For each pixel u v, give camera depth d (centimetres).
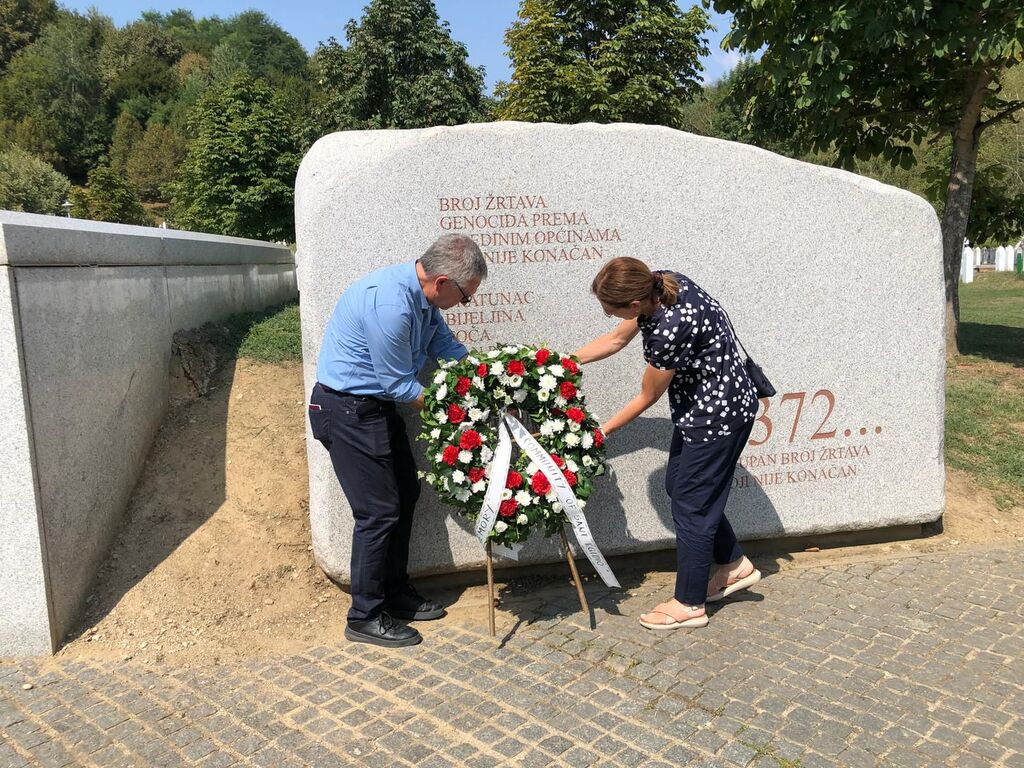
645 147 376
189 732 260
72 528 334
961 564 399
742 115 866
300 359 564
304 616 350
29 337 303
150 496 408
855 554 421
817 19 613
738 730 258
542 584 387
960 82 739
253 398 504
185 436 458
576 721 264
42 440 310
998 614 340
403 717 268
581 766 240
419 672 300
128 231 440
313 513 362
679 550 327
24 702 279
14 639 309
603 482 388
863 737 253
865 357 414
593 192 373
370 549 315
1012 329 1037
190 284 554
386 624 327
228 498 412
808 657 306
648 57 1770
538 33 1758
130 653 315
